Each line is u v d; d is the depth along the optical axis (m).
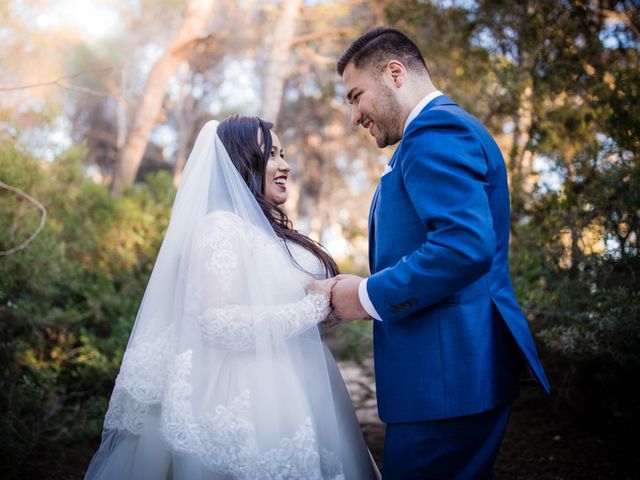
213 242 1.85
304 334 1.97
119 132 13.75
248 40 8.82
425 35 4.04
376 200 1.97
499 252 1.85
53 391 3.47
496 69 3.47
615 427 3.25
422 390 1.72
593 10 3.30
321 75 9.12
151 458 1.85
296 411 1.81
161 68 6.19
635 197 2.64
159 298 1.94
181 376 1.78
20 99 5.00
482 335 1.74
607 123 3.04
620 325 2.41
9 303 3.33
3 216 3.63
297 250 2.12
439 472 1.73
